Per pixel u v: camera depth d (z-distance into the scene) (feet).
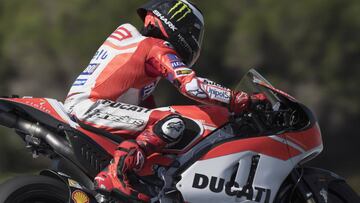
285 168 50.80
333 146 170.71
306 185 51.52
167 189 48.98
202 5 162.50
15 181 47.57
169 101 156.87
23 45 153.99
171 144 48.88
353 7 160.97
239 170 49.88
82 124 48.98
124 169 46.93
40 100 49.01
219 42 162.61
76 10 152.25
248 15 159.84
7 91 154.40
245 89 52.70
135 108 49.49
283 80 165.89
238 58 161.89
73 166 49.47
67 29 152.76
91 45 150.61
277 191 50.75
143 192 47.80
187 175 49.19
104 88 50.21
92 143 48.57
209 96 48.96
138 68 50.31
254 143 50.21
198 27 52.60
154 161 49.39
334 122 170.40
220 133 50.42
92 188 49.39
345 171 163.94
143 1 150.51
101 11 151.33
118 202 47.83
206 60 162.91
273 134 50.70
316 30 162.20
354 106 168.14
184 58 52.70
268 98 51.24
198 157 49.55
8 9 158.51
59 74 155.12
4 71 155.84
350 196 52.16
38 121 48.24
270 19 159.63
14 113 49.26
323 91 167.12
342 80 167.22
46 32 152.46
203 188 49.29
